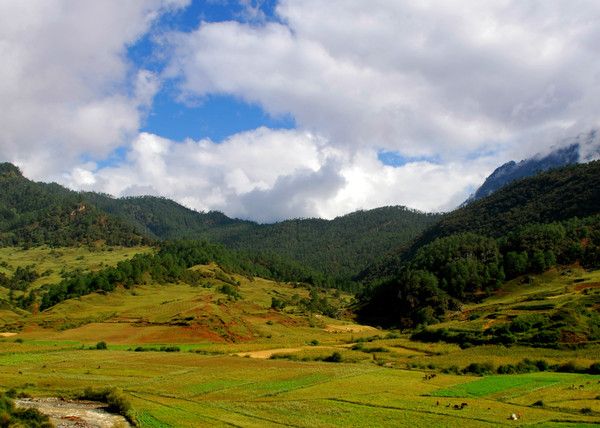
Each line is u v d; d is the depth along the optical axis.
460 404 70.06
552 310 131.25
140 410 66.88
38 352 117.94
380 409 68.00
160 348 127.88
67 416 63.81
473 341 123.62
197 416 64.12
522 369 96.62
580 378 86.62
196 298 197.12
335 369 99.62
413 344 132.75
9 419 54.38
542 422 59.94
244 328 159.38
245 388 82.19
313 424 60.72
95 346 129.25
